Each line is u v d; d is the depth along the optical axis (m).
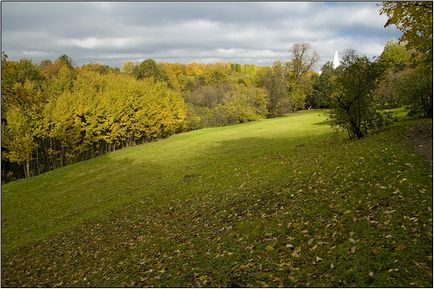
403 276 6.54
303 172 15.77
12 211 26.00
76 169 38.88
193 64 105.50
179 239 11.73
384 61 22.09
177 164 32.66
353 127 22.28
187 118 67.06
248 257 8.74
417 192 9.55
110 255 12.38
